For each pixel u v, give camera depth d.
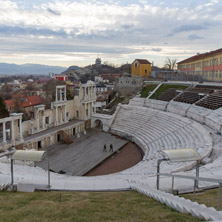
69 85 119.06
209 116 39.41
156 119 48.94
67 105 54.56
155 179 18.48
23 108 72.44
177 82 66.50
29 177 20.25
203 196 13.91
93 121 58.28
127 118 54.84
